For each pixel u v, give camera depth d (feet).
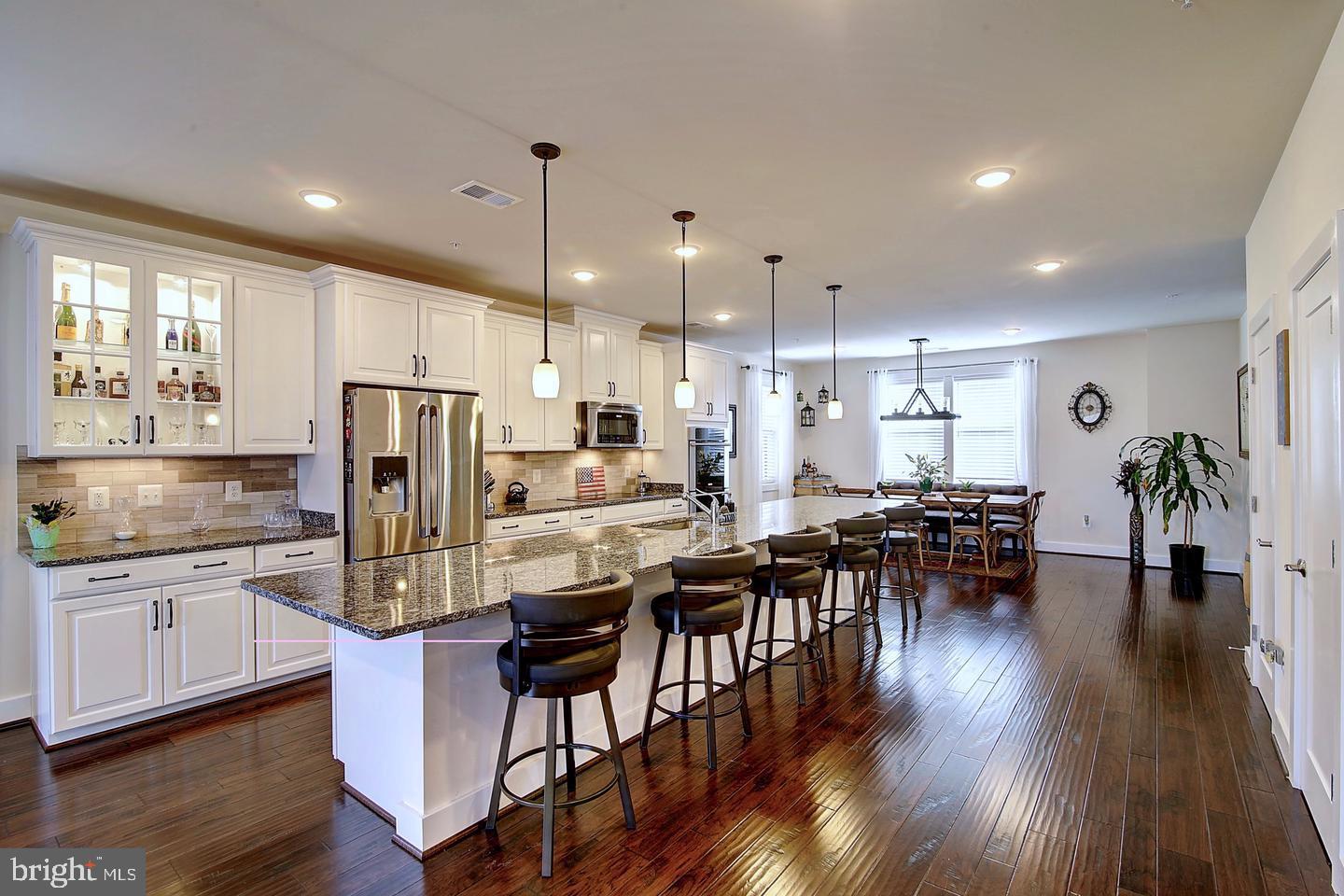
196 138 8.35
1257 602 11.38
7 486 10.36
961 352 27.63
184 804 8.11
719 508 13.39
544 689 6.84
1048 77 7.12
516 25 6.12
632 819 7.54
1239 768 8.89
